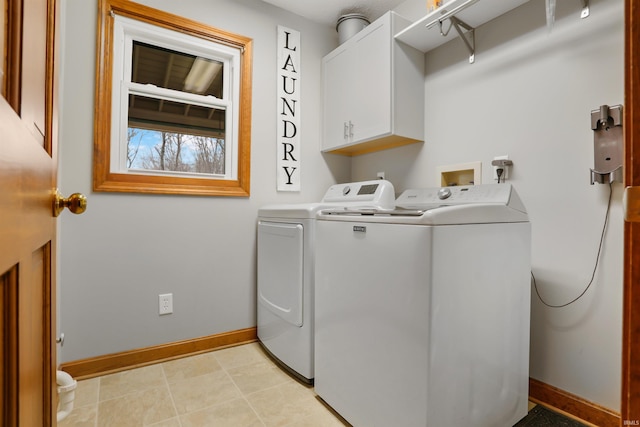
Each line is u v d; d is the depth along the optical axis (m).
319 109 2.58
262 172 2.29
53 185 0.69
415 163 2.20
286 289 1.77
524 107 1.61
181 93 2.05
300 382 1.69
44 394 0.63
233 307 2.17
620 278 1.29
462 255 1.11
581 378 1.41
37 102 0.55
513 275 1.30
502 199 1.36
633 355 0.55
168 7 1.95
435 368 1.04
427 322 1.03
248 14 2.23
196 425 1.35
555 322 1.49
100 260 1.78
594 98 1.37
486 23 1.79
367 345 1.24
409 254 1.08
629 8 0.56
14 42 0.43
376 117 2.08
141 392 1.59
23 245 0.46
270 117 2.33
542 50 1.54
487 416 1.22
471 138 1.86
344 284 1.36
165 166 2.04
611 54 1.33
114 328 1.81
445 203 1.64
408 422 1.08
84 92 1.73
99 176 1.76
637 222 0.54
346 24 2.41
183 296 2.01
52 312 0.69
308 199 2.52
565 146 1.46
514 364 1.32
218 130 2.21
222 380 1.71
